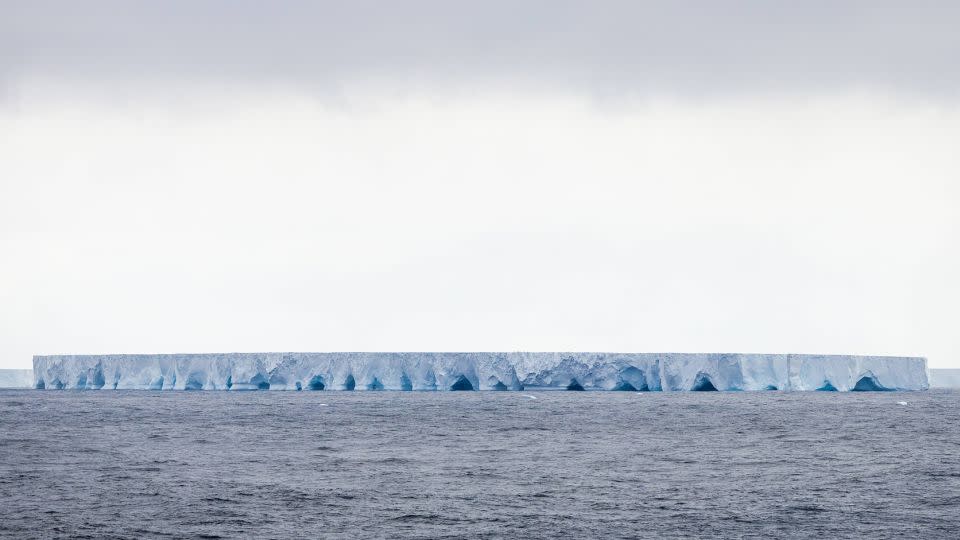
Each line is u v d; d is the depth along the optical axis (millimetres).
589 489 70188
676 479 75188
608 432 115125
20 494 67188
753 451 94562
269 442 102500
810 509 62781
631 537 55125
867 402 178750
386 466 82500
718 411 151375
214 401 180500
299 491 68750
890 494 68312
